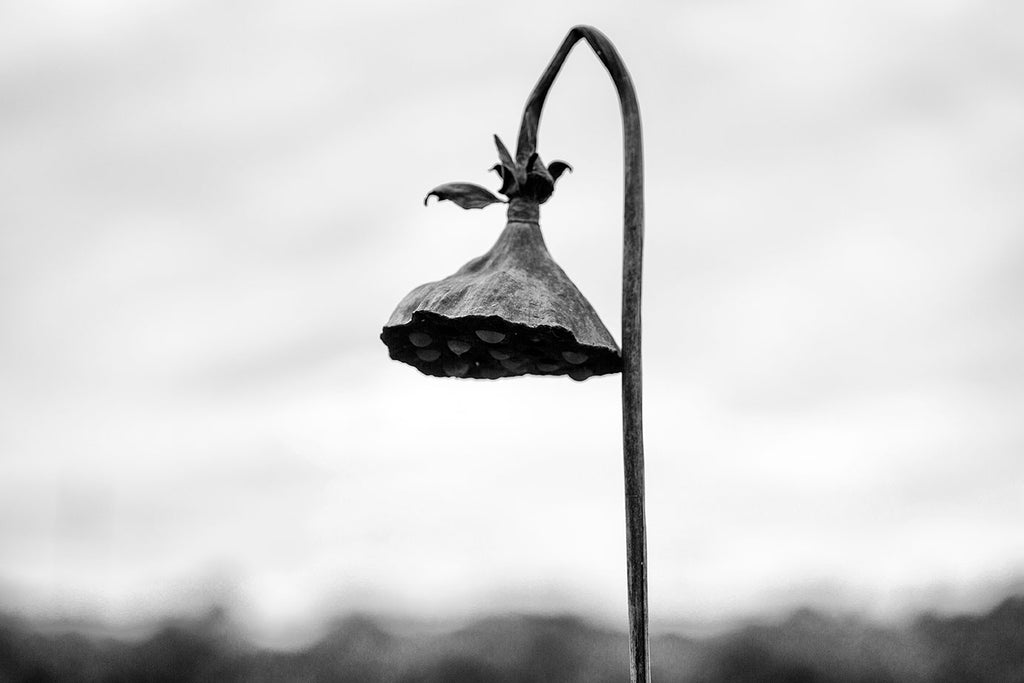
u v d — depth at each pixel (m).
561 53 4.55
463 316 4.14
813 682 17.88
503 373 4.80
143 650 22.00
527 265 4.32
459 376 4.80
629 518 4.16
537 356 4.59
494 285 4.18
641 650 4.07
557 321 4.13
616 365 4.36
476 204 4.50
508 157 4.47
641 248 4.29
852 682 17.70
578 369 4.54
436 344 4.71
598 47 4.43
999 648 17.77
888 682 17.50
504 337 4.25
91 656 21.70
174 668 21.62
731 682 17.89
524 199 4.44
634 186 4.30
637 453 4.18
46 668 21.17
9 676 20.89
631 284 4.28
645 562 4.13
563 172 4.49
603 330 4.29
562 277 4.33
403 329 4.53
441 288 4.31
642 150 4.33
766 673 17.86
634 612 4.11
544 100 4.55
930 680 17.58
